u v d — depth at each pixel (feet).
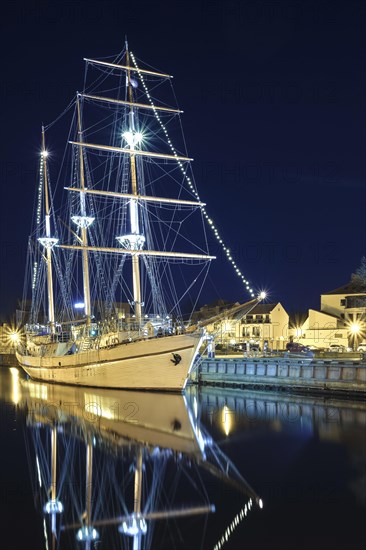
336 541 49.80
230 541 50.47
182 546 49.90
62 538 52.49
